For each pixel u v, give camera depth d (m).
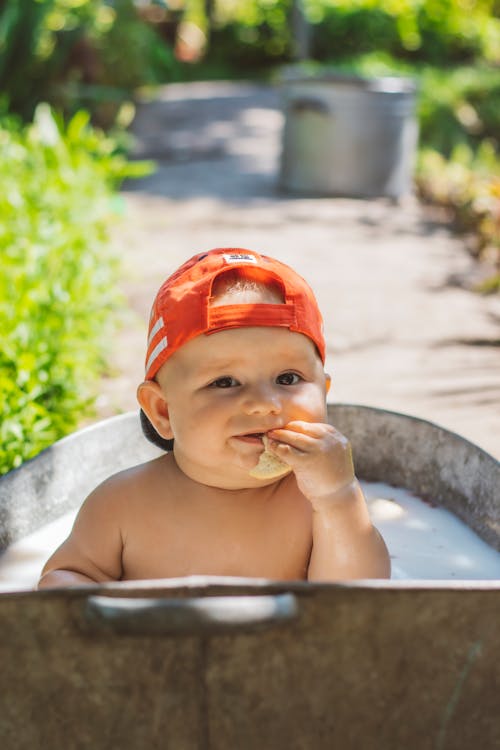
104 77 12.88
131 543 1.53
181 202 7.70
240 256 1.56
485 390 3.86
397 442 2.16
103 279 4.58
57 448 1.92
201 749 1.16
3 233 4.25
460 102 11.52
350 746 1.20
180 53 18.22
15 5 8.50
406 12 18.81
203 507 1.51
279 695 1.15
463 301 5.25
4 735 1.16
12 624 1.10
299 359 1.48
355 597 1.11
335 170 7.94
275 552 1.51
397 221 7.22
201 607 1.05
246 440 1.42
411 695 1.19
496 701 1.21
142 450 2.12
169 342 1.48
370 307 5.08
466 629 1.16
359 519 1.40
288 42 20.30
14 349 3.13
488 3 20.30
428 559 1.86
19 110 9.23
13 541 1.85
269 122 12.41
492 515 1.92
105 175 5.79
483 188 6.89
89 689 1.14
